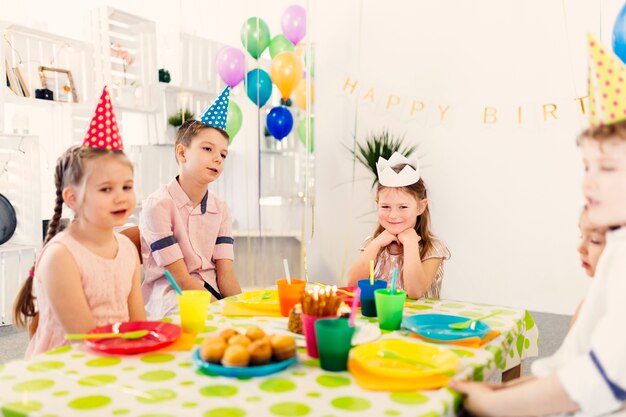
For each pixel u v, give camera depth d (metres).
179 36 3.96
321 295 0.93
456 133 3.66
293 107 4.27
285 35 3.77
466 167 3.64
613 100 0.74
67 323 1.12
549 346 2.70
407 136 3.82
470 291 3.69
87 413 0.66
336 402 0.70
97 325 1.19
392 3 3.81
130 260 1.31
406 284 1.46
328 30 4.07
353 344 0.94
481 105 3.56
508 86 3.47
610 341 0.67
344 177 4.08
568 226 3.36
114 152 1.17
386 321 1.07
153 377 0.79
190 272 1.79
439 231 3.76
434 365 0.85
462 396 0.76
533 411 0.70
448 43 3.64
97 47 3.40
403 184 1.57
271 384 0.77
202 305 1.04
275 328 1.08
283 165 4.36
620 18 2.55
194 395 0.72
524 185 3.47
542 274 3.46
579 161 3.29
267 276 4.09
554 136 3.35
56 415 0.65
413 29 3.76
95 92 3.42
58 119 3.40
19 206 3.14
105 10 3.36
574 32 3.23
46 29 3.34
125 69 3.59
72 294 1.13
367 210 4.00
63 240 1.16
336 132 4.10
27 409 0.67
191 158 1.79
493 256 3.60
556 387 0.69
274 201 4.27
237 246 4.08
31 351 1.21
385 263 1.65
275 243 4.12
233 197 4.53
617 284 0.70
